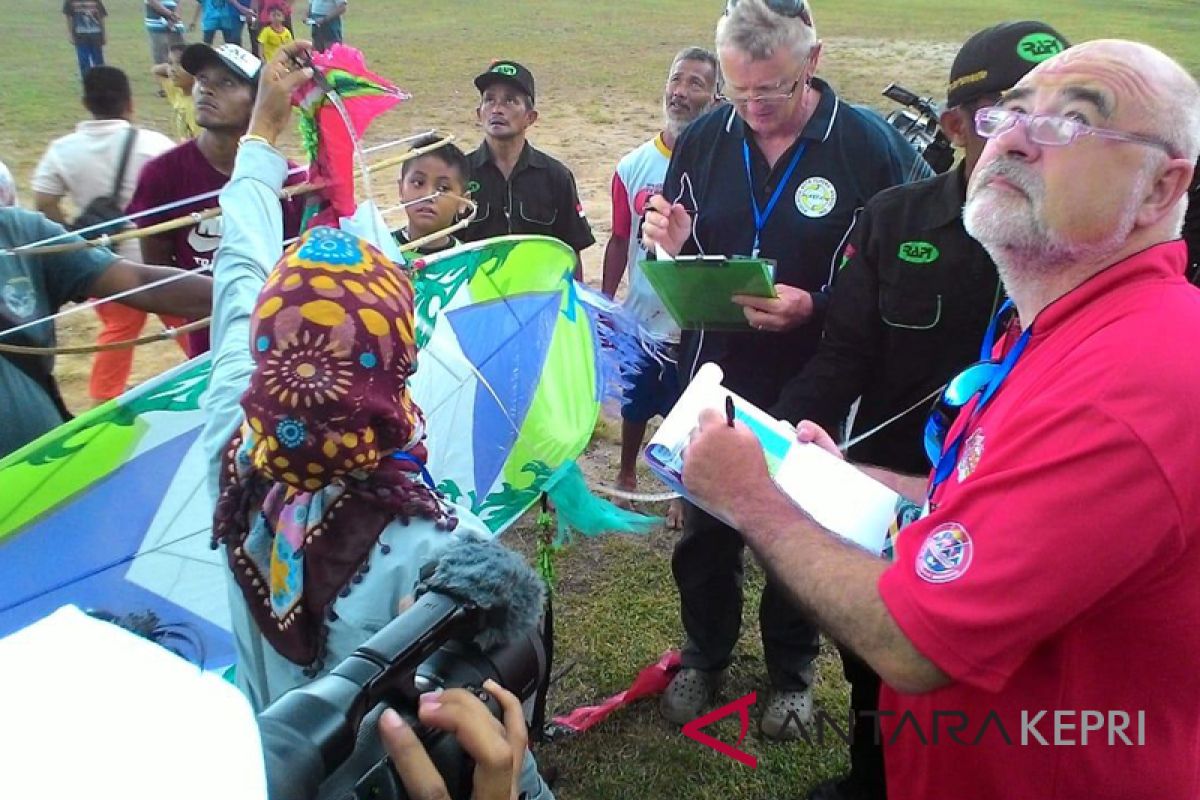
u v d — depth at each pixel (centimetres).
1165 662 122
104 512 173
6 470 160
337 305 116
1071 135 125
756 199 258
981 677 115
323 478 119
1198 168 274
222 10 1185
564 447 235
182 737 59
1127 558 110
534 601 105
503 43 1616
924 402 225
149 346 531
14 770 55
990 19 2009
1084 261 131
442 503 131
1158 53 131
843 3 2305
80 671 61
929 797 150
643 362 309
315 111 181
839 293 230
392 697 94
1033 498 113
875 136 252
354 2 2044
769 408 270
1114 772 129
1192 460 110
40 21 1634
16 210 234
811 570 133
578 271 316
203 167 318
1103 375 115
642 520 254
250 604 133
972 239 208
